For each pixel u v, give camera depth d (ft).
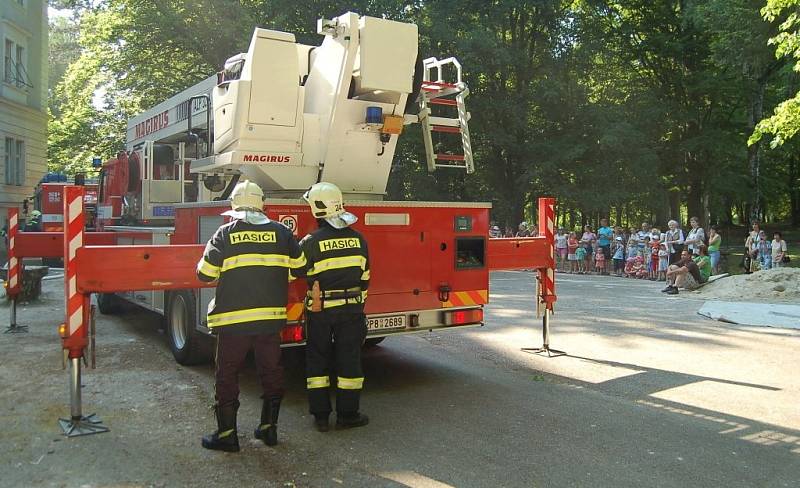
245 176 21.49
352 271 16.05
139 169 32.04
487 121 90.68
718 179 98.17
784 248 55.31
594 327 30.32
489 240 22.41
